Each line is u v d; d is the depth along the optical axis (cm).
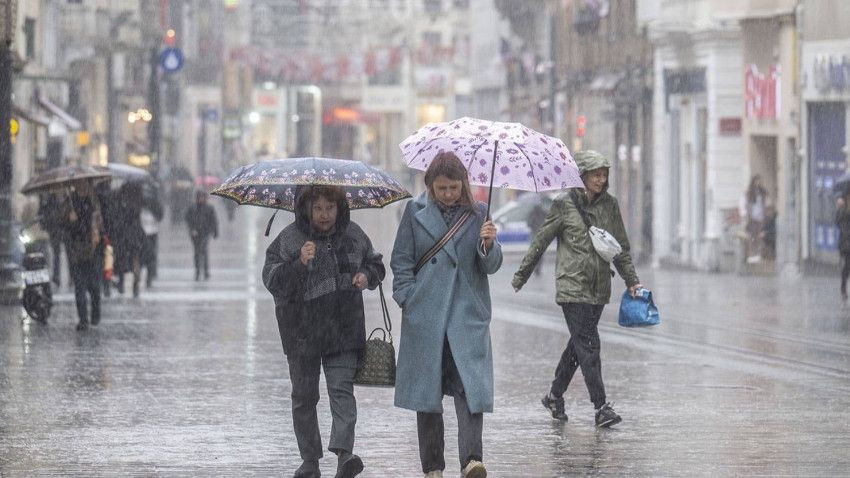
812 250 8269
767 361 3697
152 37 15700
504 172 2217
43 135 10988
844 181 5941
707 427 2672
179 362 3622
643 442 2516
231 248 9831
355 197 2208
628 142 12094
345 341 2084
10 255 5353
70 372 3422
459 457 2188
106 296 5741
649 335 4378
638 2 11450
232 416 2788
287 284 2072
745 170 9400
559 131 14612
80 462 2320
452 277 2080
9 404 2927
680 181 10581
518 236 9594
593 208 2688
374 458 2375
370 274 2105
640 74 11388
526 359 3731
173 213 13300
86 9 12162
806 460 2347
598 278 2667
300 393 2111
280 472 2247
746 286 7000
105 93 14112
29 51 10762
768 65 9081
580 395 3084
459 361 2059
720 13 9094
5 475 2212
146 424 2692
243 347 3962
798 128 8369
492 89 19150
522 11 16675
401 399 2083
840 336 4369
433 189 2098
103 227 4428
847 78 7850
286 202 2216
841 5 7925
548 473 2244
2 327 4481
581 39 13538
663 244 10756
